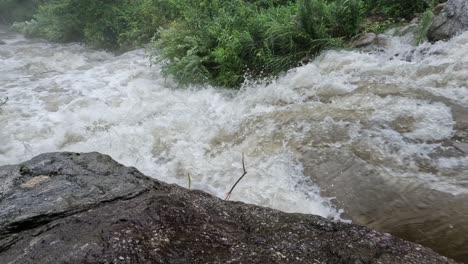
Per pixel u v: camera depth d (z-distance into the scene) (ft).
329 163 12.25
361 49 20.33
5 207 8.60
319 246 7.02
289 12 23.25
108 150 15.90
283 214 8.18
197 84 22.40
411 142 12.41
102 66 30.63
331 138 13.37
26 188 9.52
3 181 9.96
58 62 35.53
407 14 22.13
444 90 14.75
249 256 6.58
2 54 38.99
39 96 23.91
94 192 9.06
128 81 25.62
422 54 18.21
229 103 19.26
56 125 19.47
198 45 23.57
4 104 22.35
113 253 6.28
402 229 9.76
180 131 16.97
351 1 21.04
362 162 11.87
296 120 15.03
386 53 19.38
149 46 30.94
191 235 6.98
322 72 18.86
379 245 7.08
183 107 19.65
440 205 9.98
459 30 18.44
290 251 6.82
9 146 17.48
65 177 10.02
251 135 15.25
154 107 20.07
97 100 22.49
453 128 12.62
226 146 15.17
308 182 11.93
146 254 6.31
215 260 6.38
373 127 13.46
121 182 9.57
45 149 17.07
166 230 6.99
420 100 14.39
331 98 16.60
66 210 8.25
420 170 11.27
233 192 12.17
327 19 22.00
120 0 41.24
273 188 12.01
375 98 15.28
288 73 19.95
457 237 9.16
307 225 7.72
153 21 35.12
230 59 21.59
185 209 7.78
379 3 23.58
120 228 6.88
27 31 53.72
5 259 6.68
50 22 49.57
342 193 11.21
